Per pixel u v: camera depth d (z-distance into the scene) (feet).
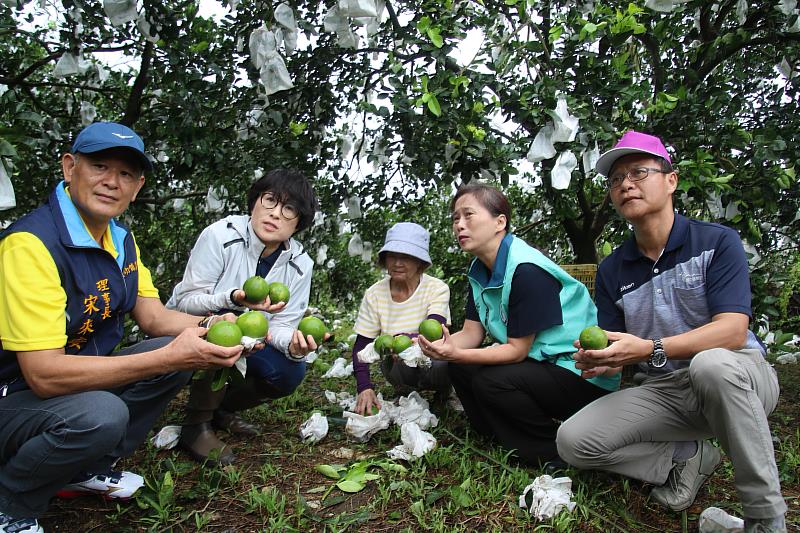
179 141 12.47
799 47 13.66
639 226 7.80
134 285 7.43
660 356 6.86
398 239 10.31
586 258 17.76
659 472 7.48
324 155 15.38
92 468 7.04
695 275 7.41
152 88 14.89
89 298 6.58
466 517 7.23
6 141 8.45
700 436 7.50
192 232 18.62
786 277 13.50
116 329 7.25
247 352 7.09
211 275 8.96
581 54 11.62
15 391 6.34
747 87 15.30
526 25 11.30
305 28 12.47
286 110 14.37
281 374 9.45
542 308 8.63
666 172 7.60
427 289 10.87
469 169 11.97
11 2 12.00
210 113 12.37
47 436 5.89
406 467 8.77
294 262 9.76
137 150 6.44
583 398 8.77
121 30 13.47
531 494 7.33
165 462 8.36
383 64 14.07
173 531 6.77
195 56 11.96
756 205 11.80
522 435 8.98
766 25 13.51
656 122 12.32
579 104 10.99
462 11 11.44
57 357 5.87
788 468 8.78
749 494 6.20
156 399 7.42
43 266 5.97
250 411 11.14
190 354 6.25
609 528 7.06
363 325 11.08
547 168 11.81
